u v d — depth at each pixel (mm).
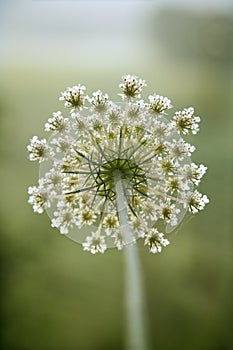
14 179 965
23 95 1222
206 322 686
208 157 965
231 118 1155
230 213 833
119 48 1564
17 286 744
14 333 670
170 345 655
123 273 748
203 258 780
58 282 745
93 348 647
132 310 346
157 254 766
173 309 707
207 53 1392
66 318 684
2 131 1096
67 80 1344
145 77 1379
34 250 806
